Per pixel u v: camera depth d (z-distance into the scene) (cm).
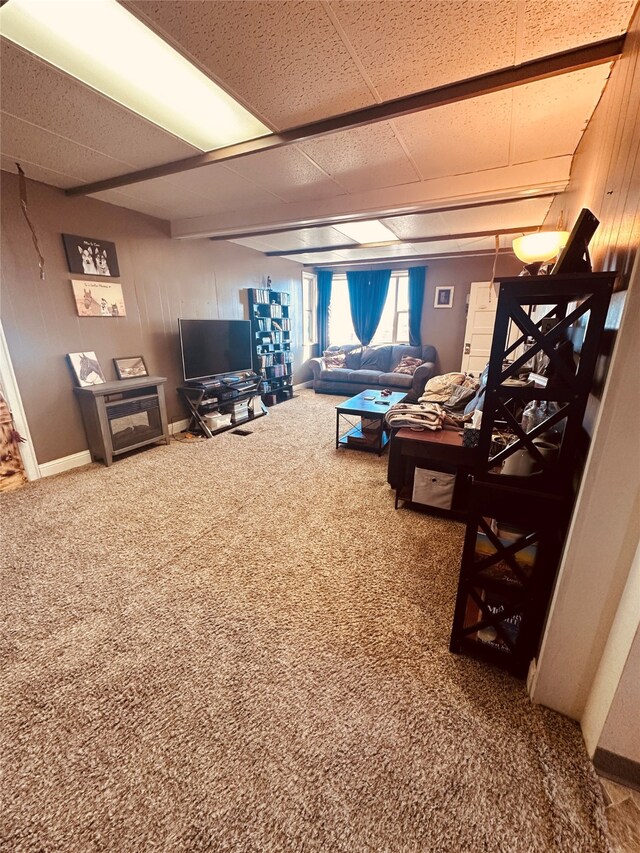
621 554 97
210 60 142
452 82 158
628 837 90
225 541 217
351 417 495
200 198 312
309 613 163
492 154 226
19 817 94
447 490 236
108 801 97
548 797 98
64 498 268
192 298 434
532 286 105
